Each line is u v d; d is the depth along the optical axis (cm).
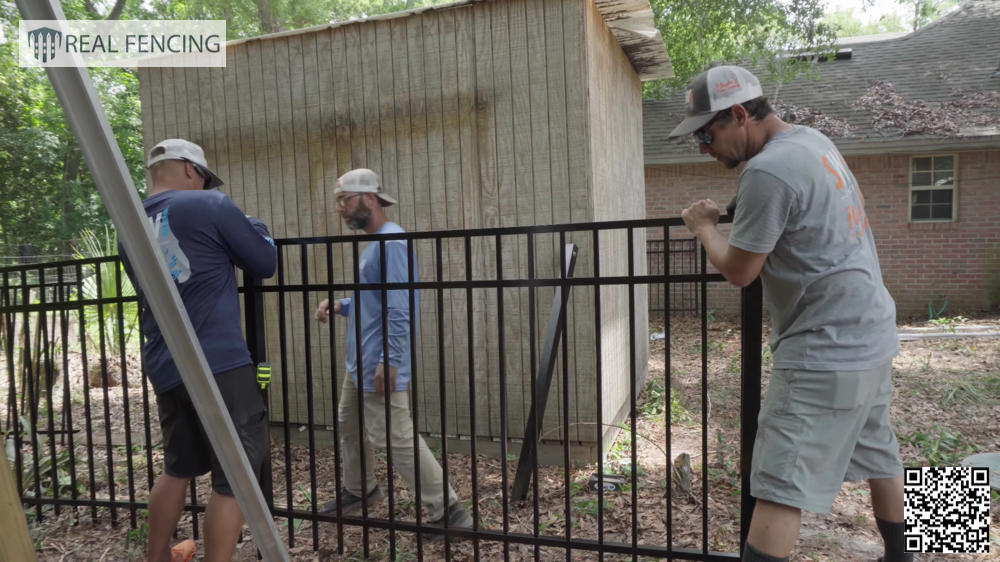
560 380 397
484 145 407
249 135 464
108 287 648
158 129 488
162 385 224
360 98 435
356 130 437
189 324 142
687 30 1242
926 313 1042
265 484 279
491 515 319
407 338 298
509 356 406
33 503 325
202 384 148
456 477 378
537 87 393
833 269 186
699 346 811
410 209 427
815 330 188
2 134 1516
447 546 256
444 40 412
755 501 219
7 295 329
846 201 189
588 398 390
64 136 1590
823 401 186
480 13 402
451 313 418
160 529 234
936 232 1033
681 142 1104
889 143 1000
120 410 535
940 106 1066
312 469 275
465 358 417
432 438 429
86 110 119
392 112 427
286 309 463
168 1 1775
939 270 1036
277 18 1912
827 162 188
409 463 294
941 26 1356
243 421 226
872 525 295
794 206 183
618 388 452
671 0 1232
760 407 218
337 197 309
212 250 223
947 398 513
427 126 419
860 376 186
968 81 1128
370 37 429
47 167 1581
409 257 255
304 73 448
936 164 1035
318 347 455
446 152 416
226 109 469
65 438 451
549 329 348
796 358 190
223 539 223
